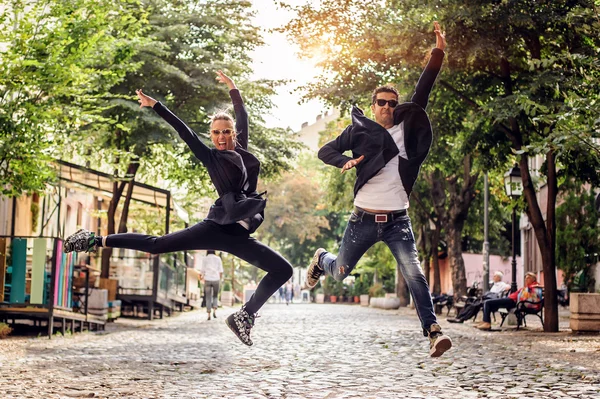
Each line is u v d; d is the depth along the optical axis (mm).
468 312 24938
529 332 20828
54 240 16703
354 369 11305
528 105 14438
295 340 17125
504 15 19141
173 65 26094
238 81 26984
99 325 20141
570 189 32656
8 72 15016
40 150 15656
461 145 22719
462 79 22578
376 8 22141
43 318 17938
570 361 12656
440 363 12203
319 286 77312
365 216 6531
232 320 6867
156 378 9898
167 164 30344
